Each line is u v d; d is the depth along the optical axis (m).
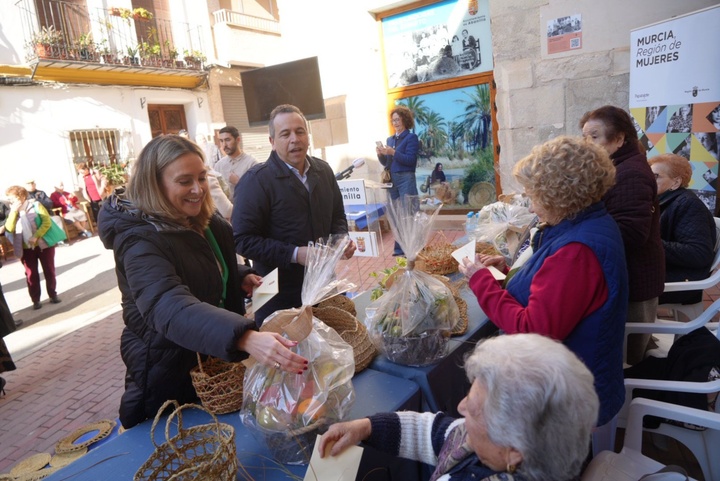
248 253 2.36
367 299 2.46
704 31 3.72
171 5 12.42
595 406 0.86
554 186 1.38
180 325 1.29
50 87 9.98
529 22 5.07
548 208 1.45
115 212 1.49
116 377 3.90
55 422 3.32
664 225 2.75
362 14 7.12
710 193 3.93
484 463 0.97
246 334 1.25
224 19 13.09
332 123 7.80
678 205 2.69
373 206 3.78
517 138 5.46
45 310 5.83
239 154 5.33
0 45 9.51
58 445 2.84
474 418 0.93
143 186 1.48
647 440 2.35
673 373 1.95
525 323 1.41
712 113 3.79
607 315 1.36
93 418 3.32
